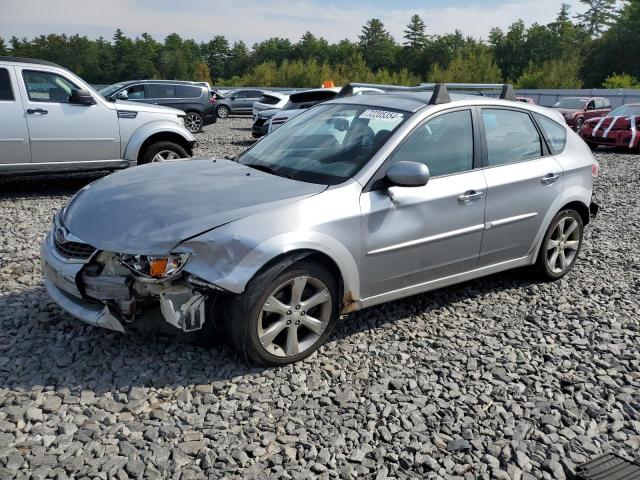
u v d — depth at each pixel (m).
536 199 4.63
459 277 4.31
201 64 92.81
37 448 2.64
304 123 4.55
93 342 3.59
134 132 8.51
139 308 3.19
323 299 3.52
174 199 3.39
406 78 75.38
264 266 3.24
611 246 6.51
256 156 4.34
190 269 3.05
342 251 3.49
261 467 2.61
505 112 4.61
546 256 4.97
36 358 3.39
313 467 2.63
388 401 3.19
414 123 3.96
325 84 15.34
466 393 3.32
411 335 3.99
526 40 102.19
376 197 3.66
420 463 2.71
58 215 3.75
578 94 35.00
